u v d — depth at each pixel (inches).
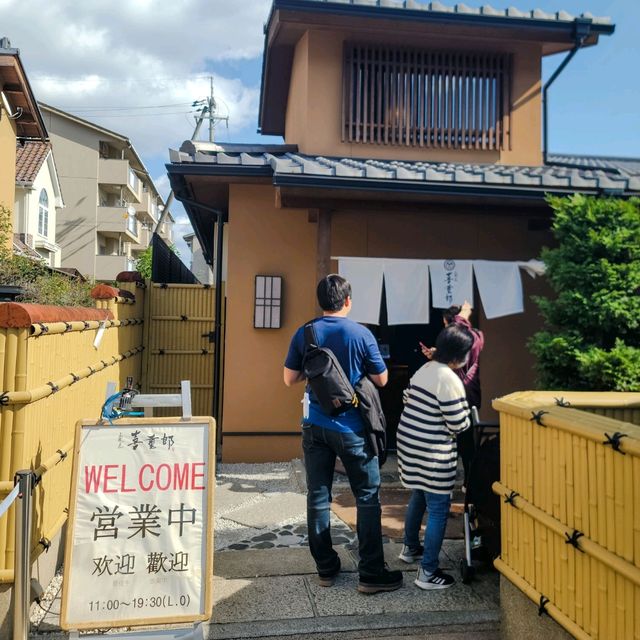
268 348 280.8
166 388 343.6
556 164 348.5
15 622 113.6
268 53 351.6
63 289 258.1
